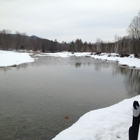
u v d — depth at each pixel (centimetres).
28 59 4041
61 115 735
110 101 943
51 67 2675
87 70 2342
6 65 2714
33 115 736
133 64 2947
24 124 649
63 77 1734
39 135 566
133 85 1386
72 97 1014
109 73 2077
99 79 1652
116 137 473
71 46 11462
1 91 1143
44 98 990
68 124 646
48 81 1503
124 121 574
